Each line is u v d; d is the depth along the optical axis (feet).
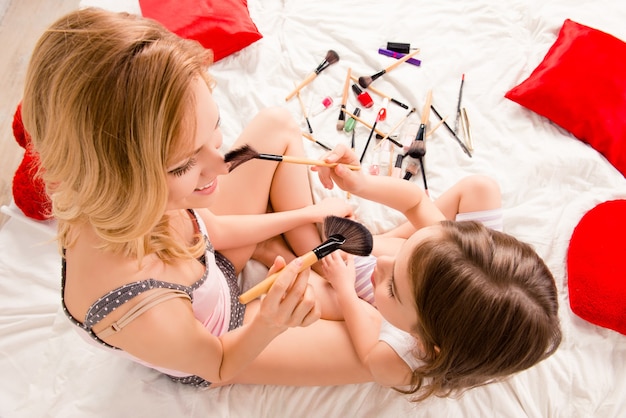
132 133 1.59
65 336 3.08
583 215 3.42
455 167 3.76
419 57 4.22
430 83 4.11
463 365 2.24
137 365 2.94
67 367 2.96
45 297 3.26
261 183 3.25
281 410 2.94
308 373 2.83
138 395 2.84
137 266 2.08
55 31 1.58
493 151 3.80
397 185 3.10
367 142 3.83
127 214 1.78
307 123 3.95
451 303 2.12
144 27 1.63
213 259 2.68
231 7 4.10
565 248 3.38
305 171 3.46
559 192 3.61
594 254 3.18
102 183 1.69
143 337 2.09
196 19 3.98
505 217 3.47
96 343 2.28
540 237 3.40
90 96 1.54
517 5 4.34
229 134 3.80
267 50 4.21
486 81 4.08
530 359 2.19
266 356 2.80
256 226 3.15
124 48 1.54
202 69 1.77
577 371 3.01
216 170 2.02
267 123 3.23
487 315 2.07
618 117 3.67
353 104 4.11
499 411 2.91
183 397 2.85
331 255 3.11
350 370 2.85
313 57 4.24
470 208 3.20
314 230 3.42
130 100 1.55
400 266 2.36
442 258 2.15
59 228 2.10
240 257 3.27
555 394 2.96
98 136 1.59
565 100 3.73
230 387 2.94
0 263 3.35
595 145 3.75
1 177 4.62
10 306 3.22
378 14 4.39
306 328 2.91
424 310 2.22
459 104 4.01
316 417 2.92
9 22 5.37
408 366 2.62
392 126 3.98
